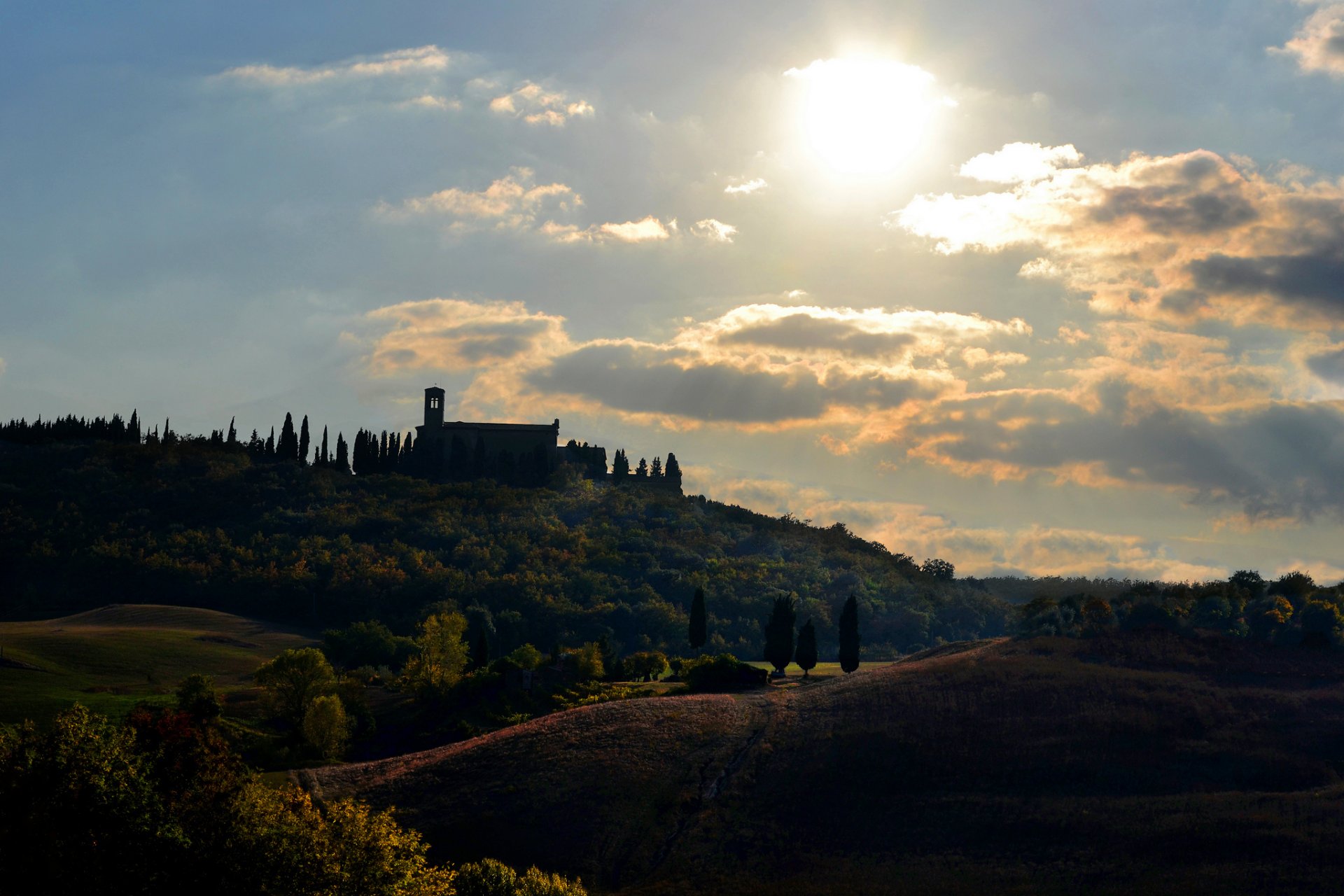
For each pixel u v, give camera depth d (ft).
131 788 170.30
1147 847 219.00
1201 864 211.41
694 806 252.21
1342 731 260.83
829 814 244.22
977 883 214.90
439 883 187.21
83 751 169.99
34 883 157.38
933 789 248.73
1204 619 352.69
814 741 274.98
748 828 241.55
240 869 168.14
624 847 239.30
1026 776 249.55
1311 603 339.77
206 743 216.13
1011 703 284.00
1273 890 200.44
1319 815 223.92
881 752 264.72
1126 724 266.57
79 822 162.71
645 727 291.79
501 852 239.91
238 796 179.63
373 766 289.33
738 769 265.75
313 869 171.42
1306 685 290.76
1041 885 211.61
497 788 262.67
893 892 214.28
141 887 162.81
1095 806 235.61
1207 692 284.20
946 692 295.07
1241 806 229.66
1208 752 253.65
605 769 266.77
